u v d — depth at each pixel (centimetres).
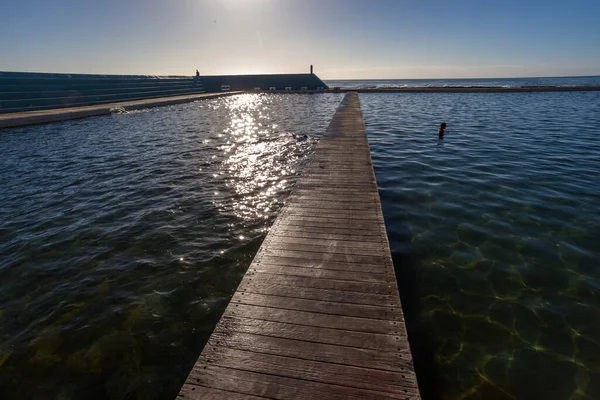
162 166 1059
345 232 521
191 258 542
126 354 362
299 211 604
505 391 312
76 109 2339
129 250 566
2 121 1762
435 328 391
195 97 3531
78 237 608
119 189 855
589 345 359
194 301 445
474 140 1358
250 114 2395
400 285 468
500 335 377
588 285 451
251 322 333
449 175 916
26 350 366
